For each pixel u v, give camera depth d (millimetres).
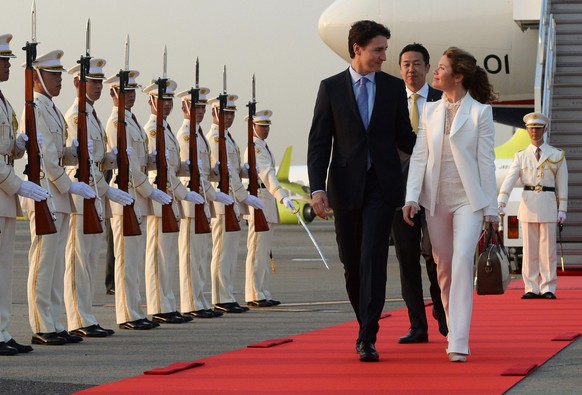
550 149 27266
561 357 16250
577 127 37219
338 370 14891
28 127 17281
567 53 40938
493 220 15633
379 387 13516
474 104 15734
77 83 19609
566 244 34844
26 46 17359
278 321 22250
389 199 15758
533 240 27219
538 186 27281
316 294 30484
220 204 24547
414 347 17297
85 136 18656
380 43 15992
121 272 20969
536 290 27188
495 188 15688
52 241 18328
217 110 24672
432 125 15789
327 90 16141
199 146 23469
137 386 13609
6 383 14016
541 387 13484
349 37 16156
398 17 51906
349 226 16203
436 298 18109
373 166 15820
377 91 15984
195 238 23406
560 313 23188
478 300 26672
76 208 19625
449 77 15758
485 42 51625
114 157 20188
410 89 18328
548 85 37812
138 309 21188
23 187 16812
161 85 21594
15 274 40375
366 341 15695
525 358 15984
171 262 22375
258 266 25938
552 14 41312
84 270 19625
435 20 51781
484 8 51562
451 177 15719
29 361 16125
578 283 31891
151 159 21688
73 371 15078
